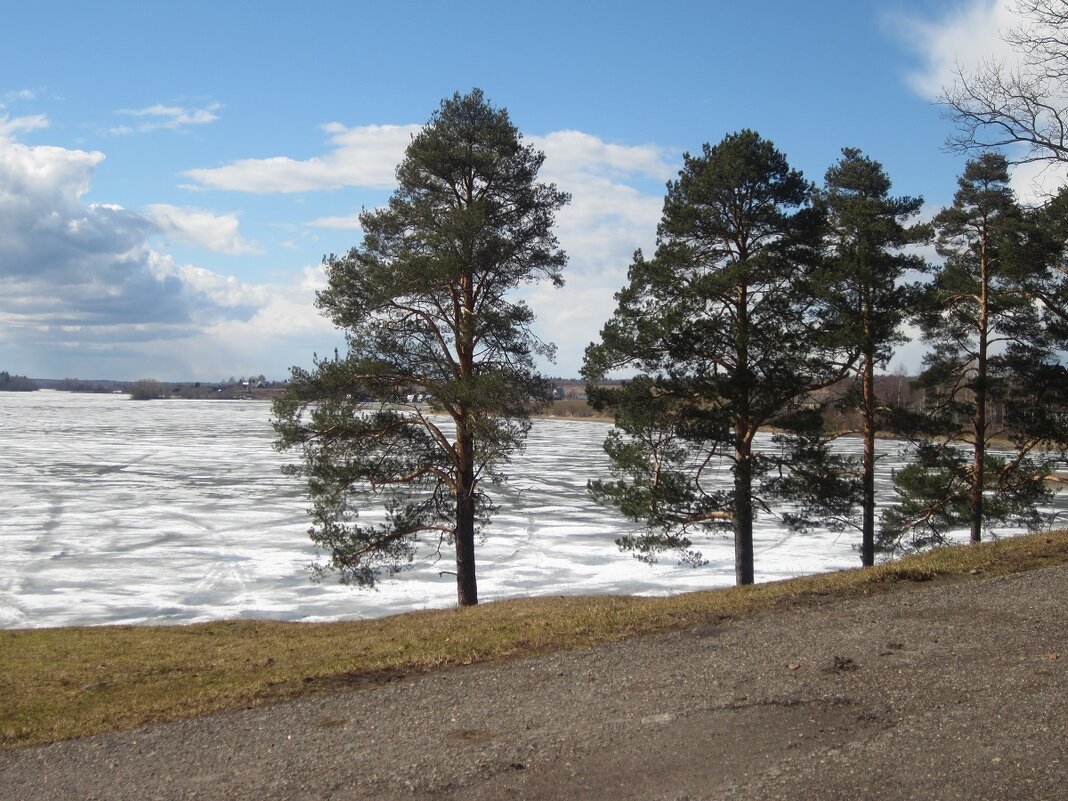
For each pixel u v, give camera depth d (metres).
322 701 7.51
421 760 5.82
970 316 22.25
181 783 5.79
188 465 61.56
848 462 21.34
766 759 5.44
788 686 6.87
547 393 19.61
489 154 19.00
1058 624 8.31
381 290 18.25
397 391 19.41
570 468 62.31
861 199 21.88
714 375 19.72
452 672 8.18
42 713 8.77
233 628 16.72
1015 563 11.91
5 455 67.00
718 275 18.80
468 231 17.77
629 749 5.76
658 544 20.28
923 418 21.14
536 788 5.25
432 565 28.69
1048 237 19.75
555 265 20.02
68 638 15.62
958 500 22.62
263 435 96.12
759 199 19.48
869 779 5.03
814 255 20.20
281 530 35.12
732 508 19.95
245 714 7.34
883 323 19.61
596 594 24.55
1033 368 21.73
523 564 28.94
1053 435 21.70
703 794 5.01
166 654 12.72
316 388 18.94
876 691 6.61
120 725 7.44
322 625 16.61
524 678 7.69
